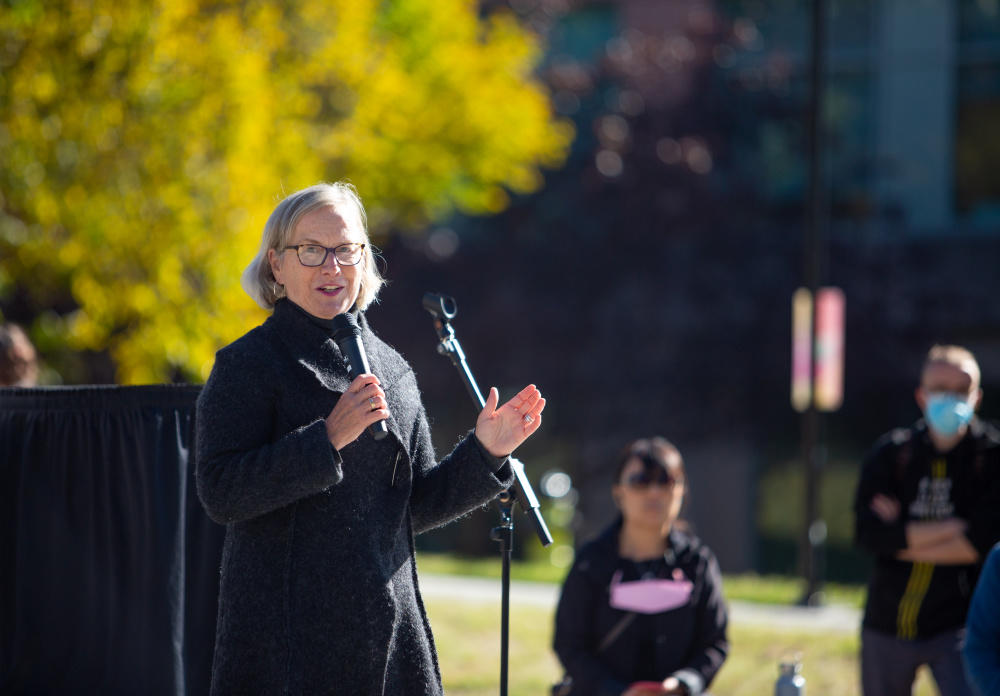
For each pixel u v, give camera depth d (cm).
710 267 4772
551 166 4719
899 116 5253
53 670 905
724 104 4809
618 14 5412
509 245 5006
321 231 763
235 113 2275
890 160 5238
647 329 4781
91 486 914
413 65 3566
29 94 2156
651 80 4819
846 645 2077
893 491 1416
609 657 1241
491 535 907
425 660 770
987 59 5162
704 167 4709
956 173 5188
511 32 3859
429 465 820
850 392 4794
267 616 721
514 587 2584
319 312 769
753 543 5009
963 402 1386
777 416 4781
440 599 2409
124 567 911
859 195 5150
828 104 5322
